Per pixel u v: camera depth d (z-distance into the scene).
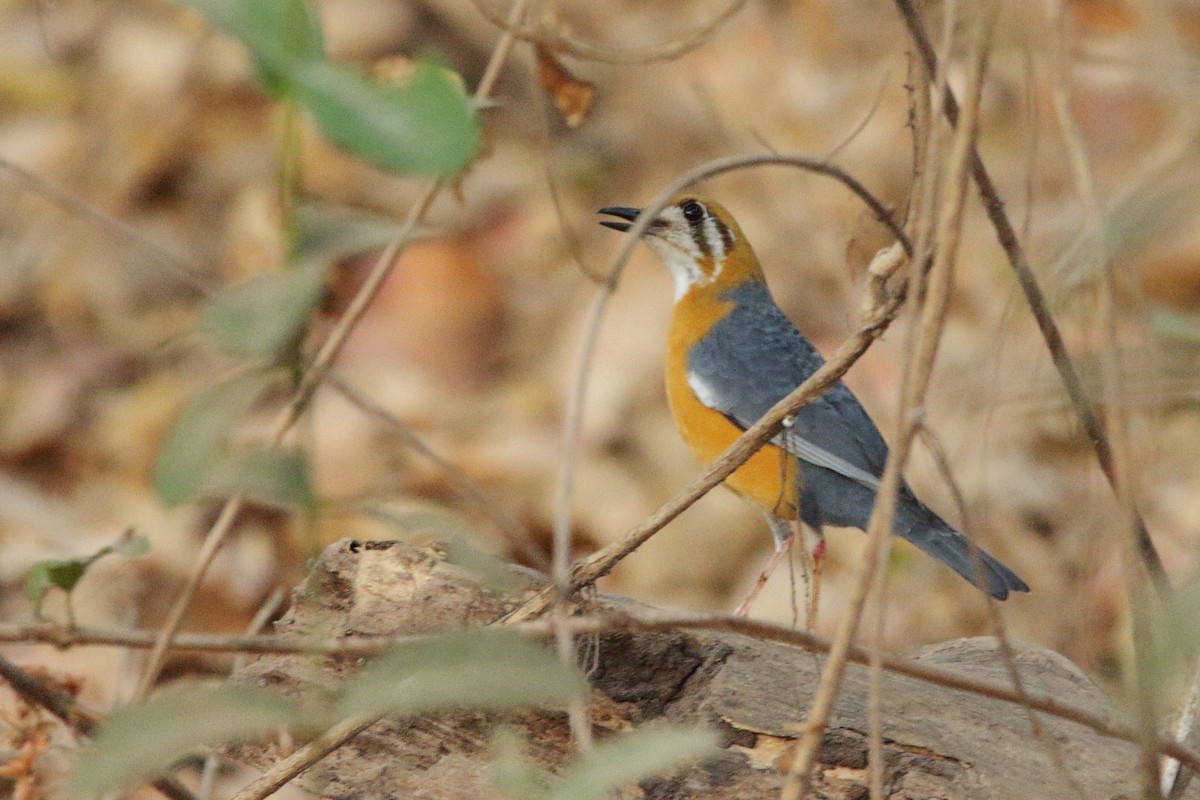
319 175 17.70
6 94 19.03
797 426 10.63
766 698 6.93
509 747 4.42
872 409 14.41
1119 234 4.79
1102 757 6.87
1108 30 12.27
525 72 18.88
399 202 17.67
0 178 18.16
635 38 19.38
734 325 11.43
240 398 4.09
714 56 19.09
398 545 7.39
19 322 16.94
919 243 4.90
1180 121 7.03
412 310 16.70
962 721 7.00
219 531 6.49
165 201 17.89
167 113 18.52
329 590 7.34
